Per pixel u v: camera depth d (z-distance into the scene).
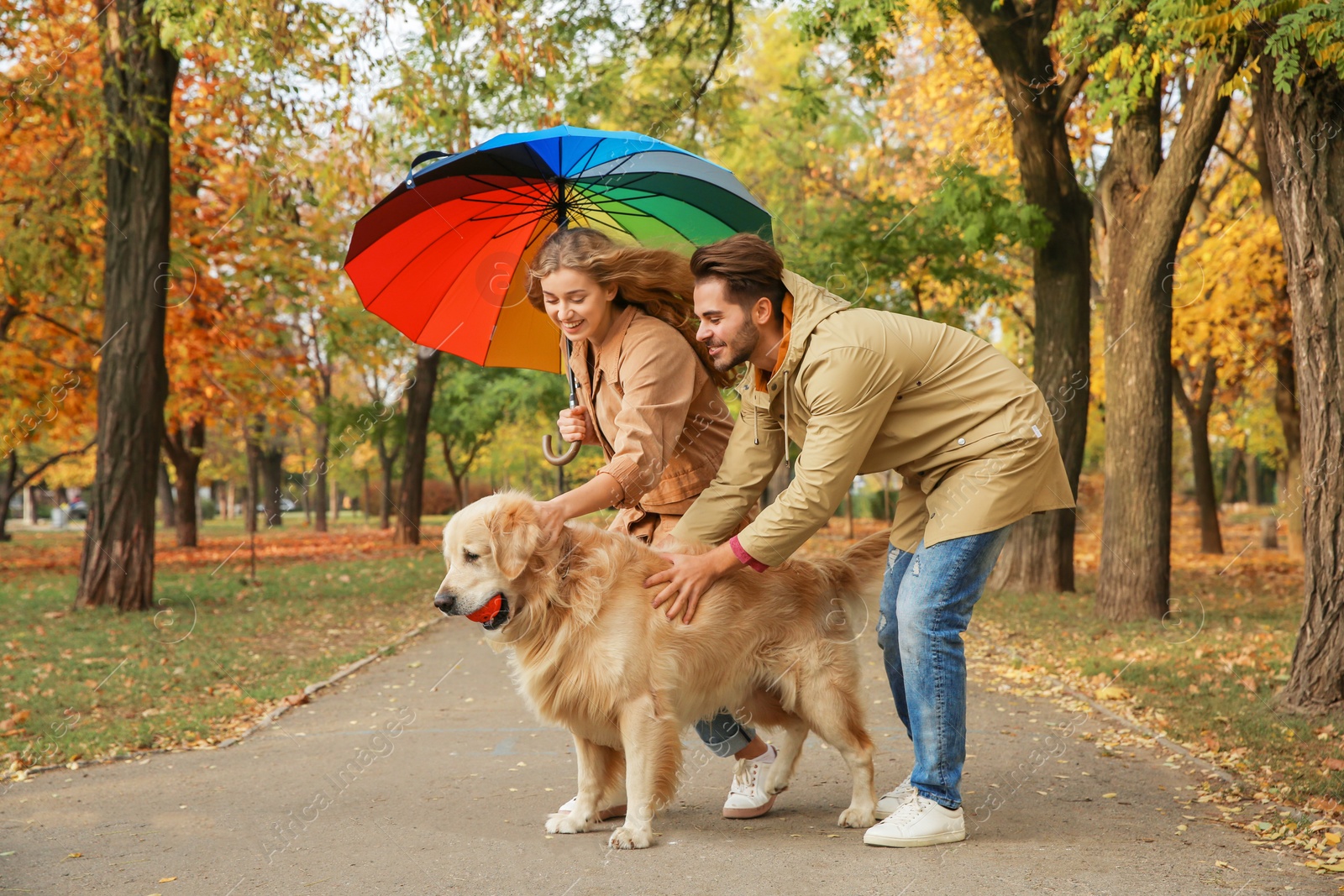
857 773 3.82
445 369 26.78
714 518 3.72
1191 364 20.06
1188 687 7.07
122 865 3.54
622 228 4.12
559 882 3.19
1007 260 17.78
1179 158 10.39
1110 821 3.87
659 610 3.52
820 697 3.76
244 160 13.24
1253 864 3.29
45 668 8.27
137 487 11.92
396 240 3.99
